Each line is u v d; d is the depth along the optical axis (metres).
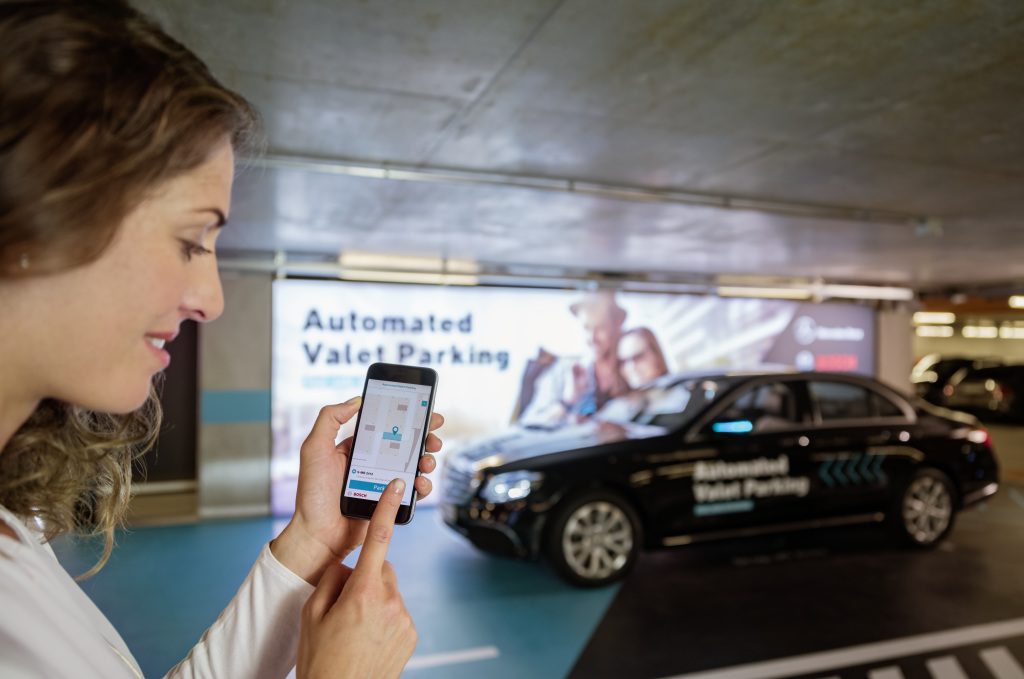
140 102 0.45
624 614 4.38
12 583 0.48
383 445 1.06
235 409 7.11
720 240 6.34
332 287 7.50
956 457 5.91
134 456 0.85
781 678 3.50
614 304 8.84
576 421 6.08
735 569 5.36
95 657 0.55
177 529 6.59
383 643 0.68
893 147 3.61
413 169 3.98
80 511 0.78
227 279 7.09
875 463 5.62
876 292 10.05
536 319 8.44
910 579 5.10
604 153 3.72
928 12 2.21
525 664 3.66
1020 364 15.95
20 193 0.40
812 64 2.61
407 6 2.16
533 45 2.45
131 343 0.50
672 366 9.14
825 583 5.00
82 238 0.43
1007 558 5.67
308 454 0.93
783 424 5.50
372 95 2.90
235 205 4.84
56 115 0.41
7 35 0.42
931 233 5.75
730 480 5.18
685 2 2.15
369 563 0.71
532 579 5.09
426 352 7.91
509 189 4.34
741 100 2.97
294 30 2.32
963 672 3.58
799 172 4.09
